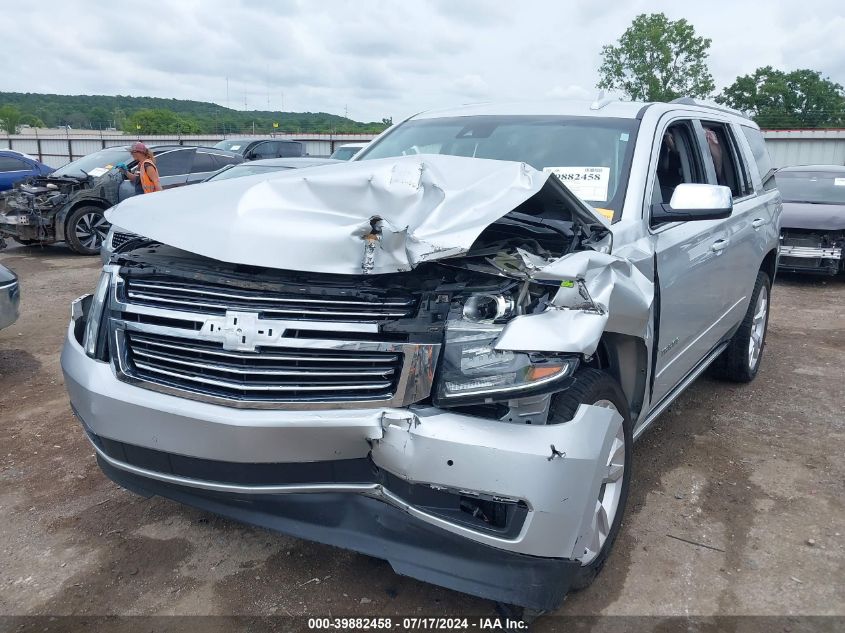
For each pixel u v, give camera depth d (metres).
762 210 5.00
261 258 2.29
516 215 2.82
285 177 2.64
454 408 2.28
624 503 2.93
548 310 2.28
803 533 3.27
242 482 2.41
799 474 3.86
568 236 2.79
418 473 2.21
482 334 2.24
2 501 3.46
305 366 2.31
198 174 13.08
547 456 2.19
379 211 2.38
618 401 2.75
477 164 2.68
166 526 3.24
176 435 2.41
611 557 3.04
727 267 4.24
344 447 2.29
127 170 11.71
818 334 6.95
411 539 2.32
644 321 2.82
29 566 2.94
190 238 2.41
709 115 4.46
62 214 11.04
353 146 15.13
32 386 5.12
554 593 2.31
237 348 2.32
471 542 2.25
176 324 2.45
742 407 4.87
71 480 3.68
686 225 3.64
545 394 2.21
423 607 2.69
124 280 2.62
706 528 3.29
